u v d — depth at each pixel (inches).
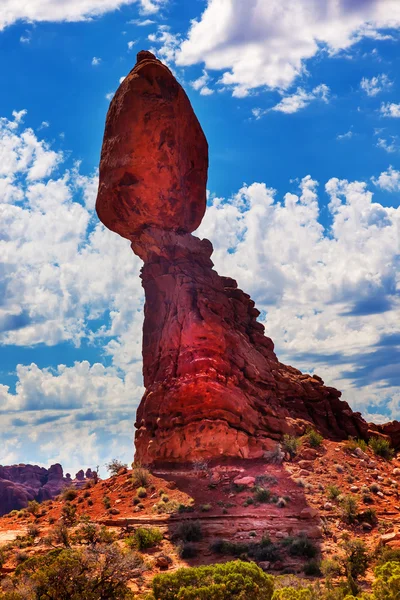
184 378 2347.4
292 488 2086.6
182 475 2214.6
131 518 1995.6
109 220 2635.3
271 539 1852.9
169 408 2336.4
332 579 1640.0
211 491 2106.3
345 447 2375.7
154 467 2317.9
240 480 2118.6
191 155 2741.1
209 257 2657.5
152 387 2439.7
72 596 1397.6
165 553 1806.1
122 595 1437.0
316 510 1958.7
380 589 1406.3
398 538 1809.8
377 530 1905.8
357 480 2178.9
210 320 2415.1
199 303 2455.7
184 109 2674.7
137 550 1823.3
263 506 1995.6
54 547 1838.1
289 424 2428.6
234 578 1411.2
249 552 1784.0
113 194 2581.2
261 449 2279.8
